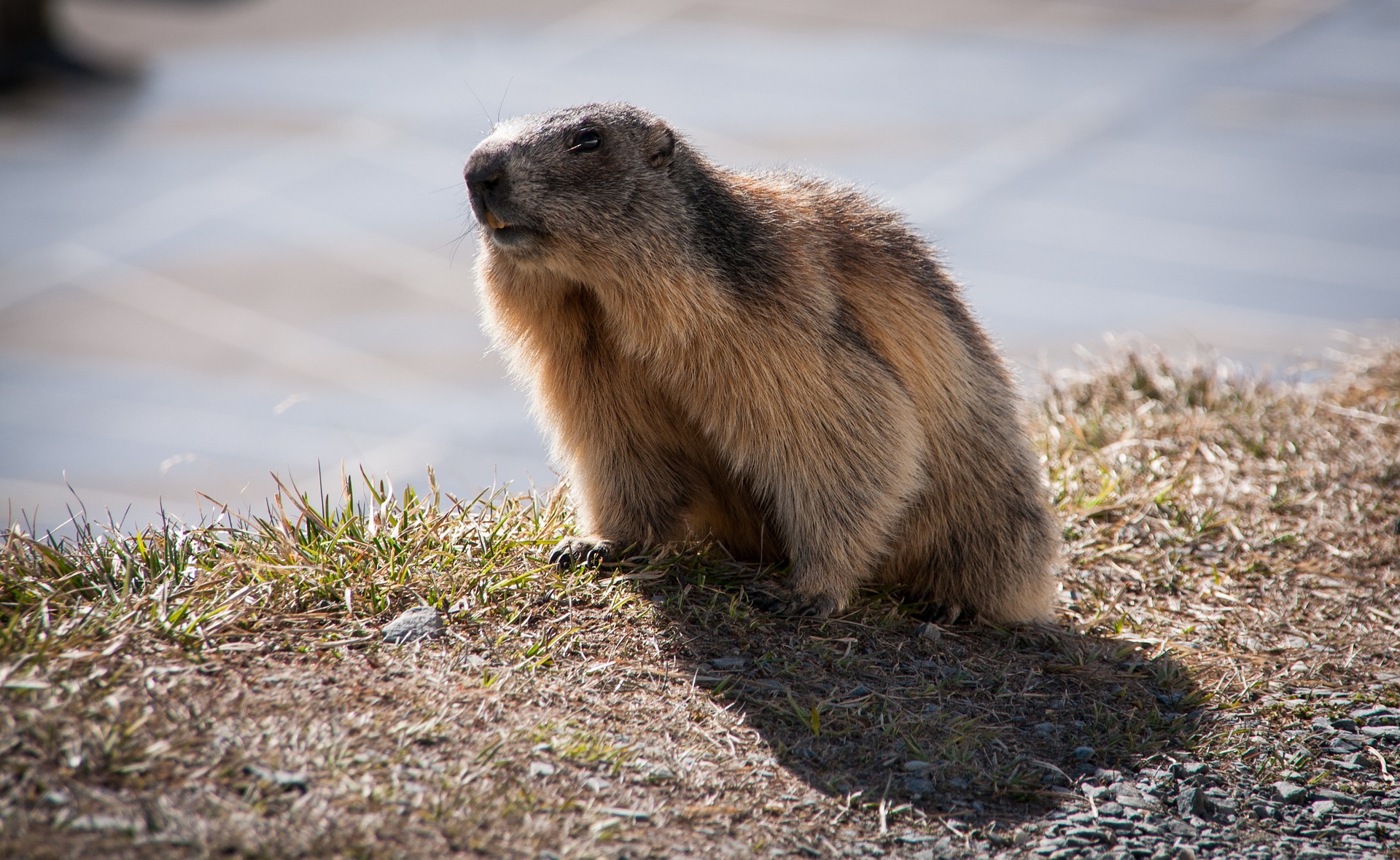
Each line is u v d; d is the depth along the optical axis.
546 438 12.32
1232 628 12.51
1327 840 8.73
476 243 12.13
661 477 11.86
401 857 6.82
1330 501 14.93
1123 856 8.21
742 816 8.07
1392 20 92.62
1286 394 18.34
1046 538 12.52
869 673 10.48
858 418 11.07
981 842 8.25
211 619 8.97
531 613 10.23
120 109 72.75
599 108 11.15
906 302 12.04
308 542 10.62
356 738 7.93
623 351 10.98
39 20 79.00
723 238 10.79
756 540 12.46
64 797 6.82
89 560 9.88
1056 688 10.86
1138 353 19.78
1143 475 15.67
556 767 8.09
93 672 8.00
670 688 9.57
